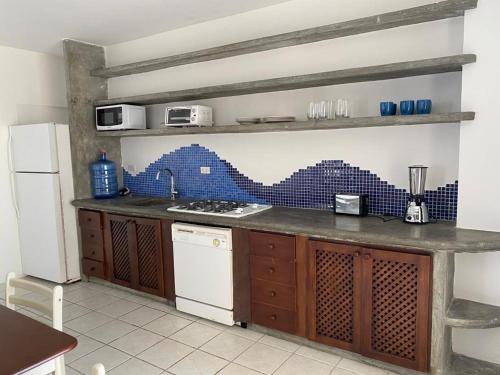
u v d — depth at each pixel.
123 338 2.89
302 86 3.06
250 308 2.90
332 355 2.61
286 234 2.68
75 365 2.54
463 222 2.39
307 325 2.65
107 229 3.82
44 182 3.97
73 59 4.06
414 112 2.57
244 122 3.28
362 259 2.38
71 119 4.06
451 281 2.33
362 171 2.94
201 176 3.89
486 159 2.28
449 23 2.50
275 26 3.21
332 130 3.04
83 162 4.19
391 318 2.33
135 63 3.81
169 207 3.51
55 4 3.02
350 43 2.87
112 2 3.01
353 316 2.46
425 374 2.28
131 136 4.27
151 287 3.53
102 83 4.38
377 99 2.82
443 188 2.64
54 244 3.99
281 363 2.52
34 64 4.39
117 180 4.52
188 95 3.50
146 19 3.47
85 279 4.16
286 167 3.31
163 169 3.98
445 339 2.22
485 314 2.19
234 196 3.68
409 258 2.21
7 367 1.16
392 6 2.69
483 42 2.21
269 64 3.28
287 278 2.70
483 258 2.34
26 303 1.72
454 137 2.57
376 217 2.81
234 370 2.45
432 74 2.60
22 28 3.58
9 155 4.20
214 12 3.34
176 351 2.70
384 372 2.40
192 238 3.10
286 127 2.88
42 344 1.31
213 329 3.02
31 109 4.39
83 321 3.19
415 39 2.62
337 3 2.90
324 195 3.14
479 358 2.42
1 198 4.18
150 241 3.47
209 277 3.04
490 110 2.23
